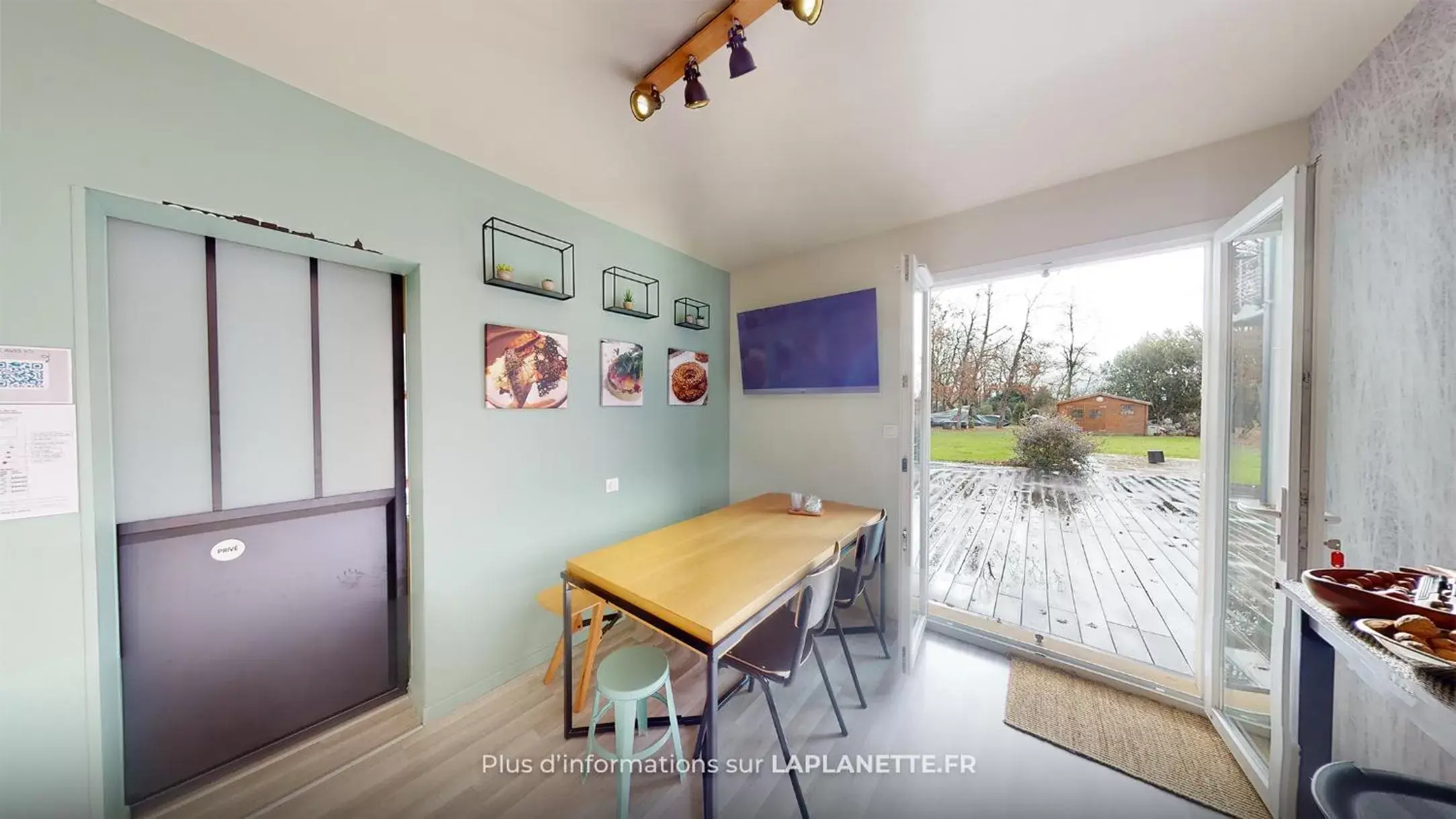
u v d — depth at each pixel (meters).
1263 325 1.55
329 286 1.71
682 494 2.97
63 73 1.11
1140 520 3.26
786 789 1.48
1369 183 1.23
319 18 1.17
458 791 1.47
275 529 1.61
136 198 1.20
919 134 1.68
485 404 1.95
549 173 1.96
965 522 3.81
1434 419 1.01
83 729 1.17
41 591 1.11
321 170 1.50
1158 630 2.30
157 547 1.39
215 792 1.45
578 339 2.33
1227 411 1.71
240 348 1.52
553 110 1.55
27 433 1.09
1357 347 1.26
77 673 1.16
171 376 1.40
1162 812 1.39
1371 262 1.22
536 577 2.16
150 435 1.37
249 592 1.56
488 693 1.97
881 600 2.43
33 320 1.09
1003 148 1.77
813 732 1.74
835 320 2.72
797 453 3.00
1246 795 1.43
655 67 1.34
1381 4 1.09
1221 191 1.70
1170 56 1.28
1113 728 1.73
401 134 1.68
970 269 2.31
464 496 1.89
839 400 2.81
